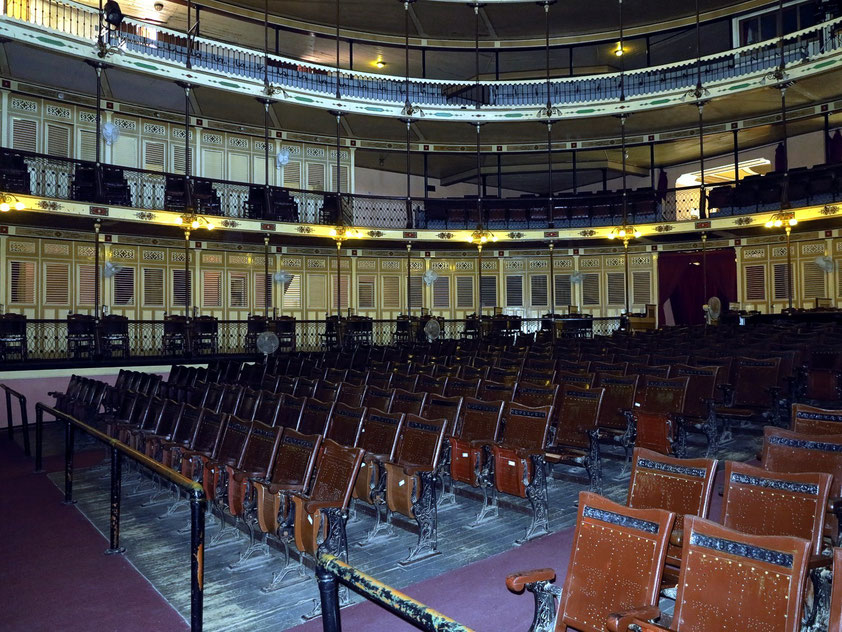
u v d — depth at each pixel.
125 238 19.67
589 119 23.53
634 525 2.77
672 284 24.17
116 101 19.58
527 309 25.92
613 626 2.35
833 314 16.61
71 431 7.25
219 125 21.62
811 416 4.87
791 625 2.24
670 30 23.64
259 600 4.48
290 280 22.83
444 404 6.66
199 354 16.64
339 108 20.88
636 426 6.75
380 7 21.98
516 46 24.75
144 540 5.88
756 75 19.69
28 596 4.62
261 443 5.54
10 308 17.48
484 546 5.27
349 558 5.12
